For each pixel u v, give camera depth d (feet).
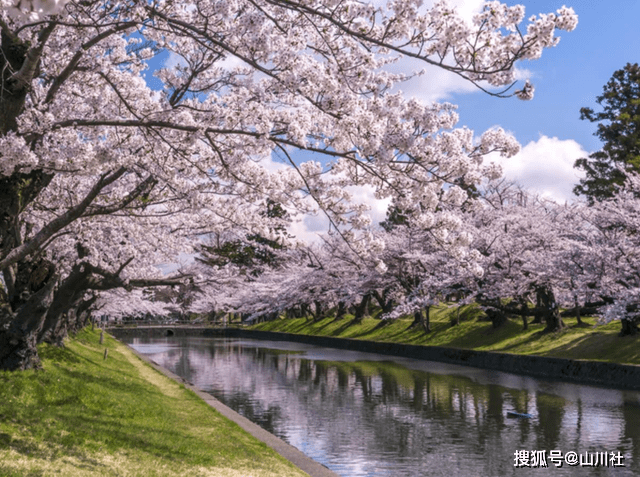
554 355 101.14
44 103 31.32
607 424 57.06
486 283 122.62
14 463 25.16
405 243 145.69
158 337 286.87
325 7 22.86
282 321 281.54
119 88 32.73
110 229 57.62
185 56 34.55
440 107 26.00
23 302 54.19
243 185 35.45
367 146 24.11
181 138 32.83
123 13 27.55
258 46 25.08
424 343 144.87
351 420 61.26
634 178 109.91
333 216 30.14
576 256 96.17
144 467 28.78
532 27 19.81
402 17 21.06
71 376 52.39
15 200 35.27
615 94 156.97
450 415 63.57
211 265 58.59
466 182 26.00
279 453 39.27
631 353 89.61
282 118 31.76
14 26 30.17
